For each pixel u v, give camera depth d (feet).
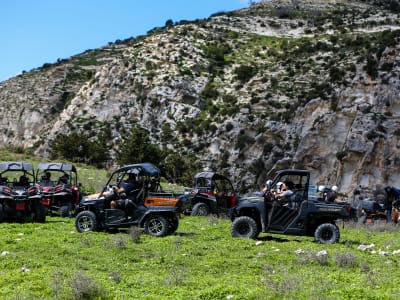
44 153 295.28
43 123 413.18
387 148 259.80
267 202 56.13
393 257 47.88
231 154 273.13
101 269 40.32
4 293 32.91
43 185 78.74
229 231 61.16
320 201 57.06
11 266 40.22
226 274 39.65
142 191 57.26
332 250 49.52
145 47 366.22
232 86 320.29
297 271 40.70
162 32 398.21
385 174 255.91
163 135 293.43
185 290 34.30
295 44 356.79
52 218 73.00
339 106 277.03
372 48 304.50
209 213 83.46
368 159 258.98
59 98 443.73
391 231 73.05
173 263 42.57
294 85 303.48
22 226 62.08
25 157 175.42
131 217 56.90
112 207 57.31
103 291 32.89
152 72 335.67
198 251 47.65
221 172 266.16
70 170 81.35
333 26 408.46
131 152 226.58
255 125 280.31
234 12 477.77
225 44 374.63
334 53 325.21
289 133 276.00
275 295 32.89
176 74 329.72
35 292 33.09
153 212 56.39
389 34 316.19
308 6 488.85
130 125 308.19
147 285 35.68
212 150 277.85
